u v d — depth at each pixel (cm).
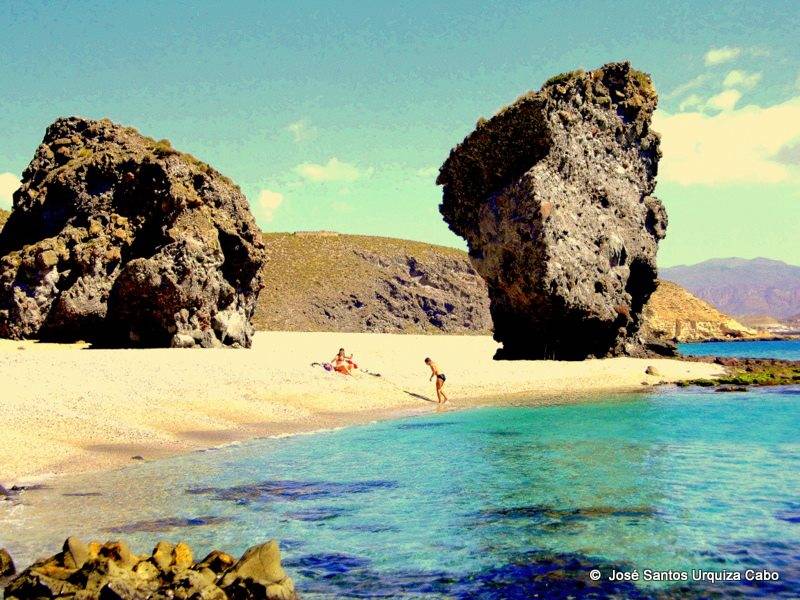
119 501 1270
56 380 2369
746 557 994
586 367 3850
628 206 4497
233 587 834
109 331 4119
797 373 3975
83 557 887
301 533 1105
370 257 18375
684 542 1055
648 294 4791
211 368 2900
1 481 1384
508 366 3838
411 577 933
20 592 810
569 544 1053
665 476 1468
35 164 4891
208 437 1909
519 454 1720
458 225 4562
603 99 4384
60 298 4056
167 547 934
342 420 2275
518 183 3969
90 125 4959
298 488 1385
